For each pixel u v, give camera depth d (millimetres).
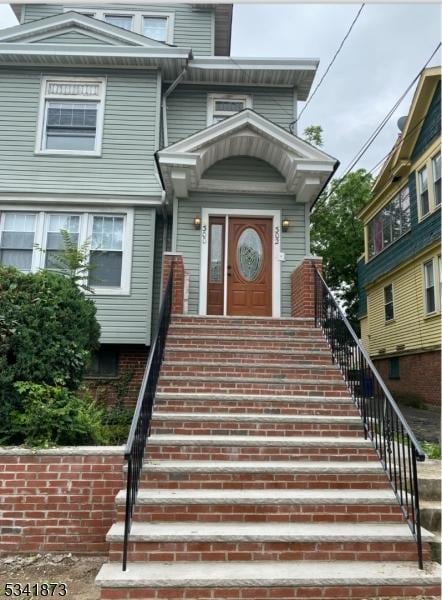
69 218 9070
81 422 4703
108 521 4176
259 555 3521
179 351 6035
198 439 4539
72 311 5219
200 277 8266
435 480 4348
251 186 8461
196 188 8445
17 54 9219
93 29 9617
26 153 9195
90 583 3627
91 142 9375
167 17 11172
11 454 4230
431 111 11977
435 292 11984
